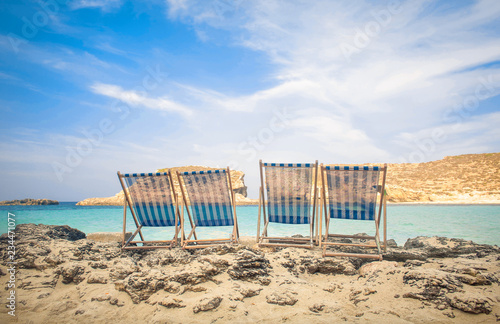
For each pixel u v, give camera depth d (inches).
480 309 105.9
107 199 2249.0
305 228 436.8
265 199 212.2
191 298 128.7
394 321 104.6
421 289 120.5
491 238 305.6
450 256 183.0
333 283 141.9
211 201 204.2
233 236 204.8
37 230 221.9
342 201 190.5
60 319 120.5
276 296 127.5
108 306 129.9
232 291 131.7
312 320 108.7
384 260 174.6
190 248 194.2
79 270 159.2
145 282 136.0
